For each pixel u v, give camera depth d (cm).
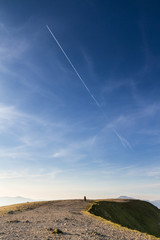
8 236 1925
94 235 2081
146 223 7431
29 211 4800
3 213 4403
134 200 10575
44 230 2253
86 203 6906
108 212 6091
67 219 3353
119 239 2017
